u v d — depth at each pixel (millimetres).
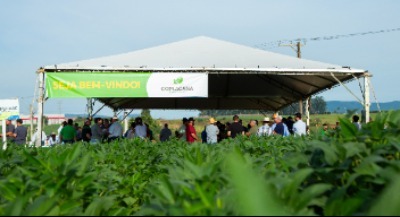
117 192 4430
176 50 23172
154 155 6699
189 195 2193
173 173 2797
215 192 2293
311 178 2631
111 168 5738
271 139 8125
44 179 2879
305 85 29391
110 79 20484
